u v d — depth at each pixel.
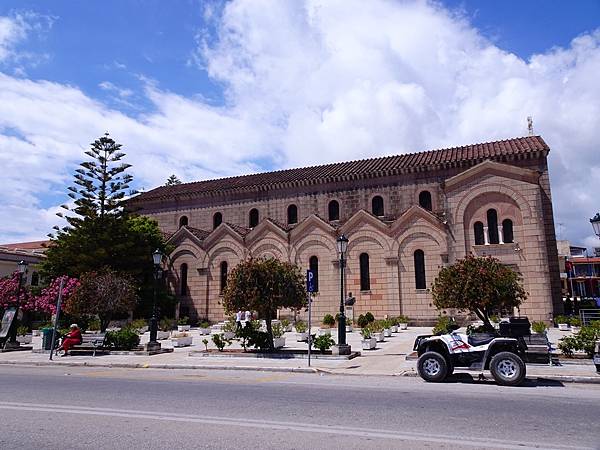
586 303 45.06
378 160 44.88
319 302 38.47
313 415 8.88
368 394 11.33
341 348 19.48
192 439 7.18
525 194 33.53
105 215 42.94
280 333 24.91
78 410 9.38
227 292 21.03
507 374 12.88
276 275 20.88
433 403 10.09
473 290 18.12
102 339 22.56
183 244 44.28
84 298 25.73
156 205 49.75
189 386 12.80
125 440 7.14
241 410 9.37
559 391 11.82
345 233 38.56
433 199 38.53
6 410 9.43
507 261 33.12
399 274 36.34
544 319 31.58
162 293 41.84
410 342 24.67
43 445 6.92
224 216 46.38
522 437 7.28
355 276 37.72
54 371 17.39
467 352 13.70
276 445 6.86
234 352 20.94
